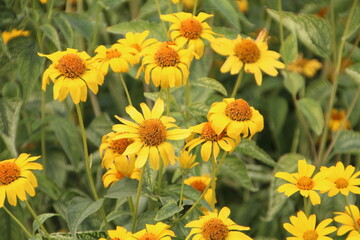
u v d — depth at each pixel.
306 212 2.26
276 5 2.47
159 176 2.28
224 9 2.38
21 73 2.42
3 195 2.20
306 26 2.44
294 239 2.22
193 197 2.28
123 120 2.21
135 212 2.25
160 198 2.25
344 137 2.46
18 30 2.46
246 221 2.53
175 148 2.30
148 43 2.33
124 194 2.24
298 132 2.57
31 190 2.21
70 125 2.47
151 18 2.52
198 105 2.36
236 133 2.19
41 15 2.50
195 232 2.19
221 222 2.19
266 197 2.55
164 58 2.25
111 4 2.46
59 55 2.23
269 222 2.50
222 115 2.20
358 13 2.45
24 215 2.45
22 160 2.23
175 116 2.42
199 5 2.55
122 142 2.24
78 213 2.22
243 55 2.34
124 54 2.30
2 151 2.46
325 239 2.22
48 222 2.53
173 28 2.33
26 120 2.51
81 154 2.57
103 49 2.30
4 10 2.45
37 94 2.55
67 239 2.27
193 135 2.25
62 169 2.54
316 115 2.45
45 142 2.56
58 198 2.41
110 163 2.24
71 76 2.21
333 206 2.41
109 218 2.29
